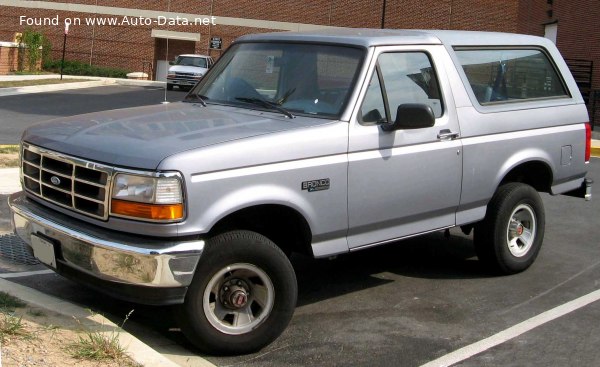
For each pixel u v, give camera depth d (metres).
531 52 6.75
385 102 5.38
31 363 3.86
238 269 4.59
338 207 5.04
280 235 5.25
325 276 6.53
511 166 6.29
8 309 4.67
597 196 10.75
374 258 7.12
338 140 5.00
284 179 4.71
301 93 5.42
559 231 8.52
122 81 36.03
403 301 5.91
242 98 5.64
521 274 6.72
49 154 4.78
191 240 4.34
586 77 20.55
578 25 21.12
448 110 5.81
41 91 28.25
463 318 5.55
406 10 40.00
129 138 4.60
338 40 5.52
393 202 5.39
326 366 4.61
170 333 5.07
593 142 16.58
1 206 8.30
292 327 5.27
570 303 5.95
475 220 6.18
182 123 5.00
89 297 5.63
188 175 4.27
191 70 32.66
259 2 41.62
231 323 4.66
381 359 4.74
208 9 41.84
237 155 4.49
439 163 5.67
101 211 4.43
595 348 5.02
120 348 4.21
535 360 4.79
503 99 6.41
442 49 5.93
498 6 39.16
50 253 4.71
